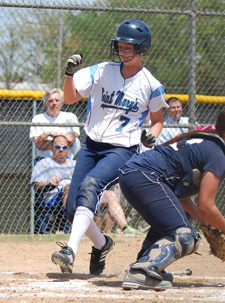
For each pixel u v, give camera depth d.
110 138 13.39
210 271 16.14
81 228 12.74
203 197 11.18
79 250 20.45
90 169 13.57
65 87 13.68
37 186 23.41
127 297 10.58
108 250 14.51
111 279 13.56
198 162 11.37
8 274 13.95
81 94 13.73
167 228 11.54
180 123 24.94
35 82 26.97
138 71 13.51
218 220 11.30
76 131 24.19
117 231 25.62
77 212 12.84
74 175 13.60
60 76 26.81
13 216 24.94
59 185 23.47
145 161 11.64
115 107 13.42
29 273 14.07
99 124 13.54
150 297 10.59
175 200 11.55
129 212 25.23
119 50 13.21
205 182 11.21
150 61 28.25
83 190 12.81
